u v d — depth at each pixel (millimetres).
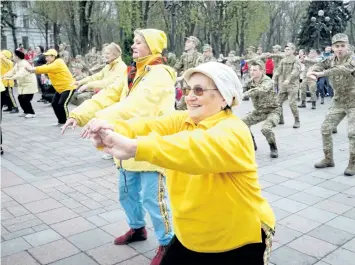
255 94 6727
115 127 2113
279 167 6312
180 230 2055
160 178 3186
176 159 1690
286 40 60750
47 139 8344
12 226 4141
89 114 3121
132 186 3480
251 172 1941
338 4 36031
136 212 3627
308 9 34969
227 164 1801
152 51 3178
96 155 7035
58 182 5547
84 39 26094
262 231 2020
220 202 1920
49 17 27188
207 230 1974
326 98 15836
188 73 2006
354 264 3443
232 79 1967
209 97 1969
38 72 8883
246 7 33219
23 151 7340
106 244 3766
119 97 3391
